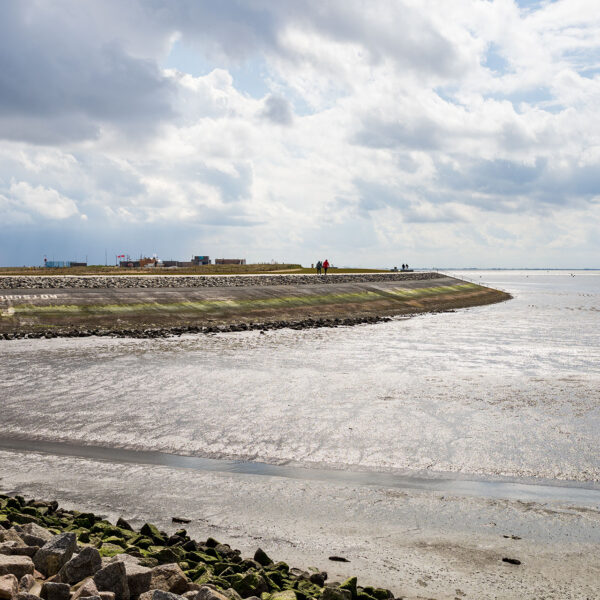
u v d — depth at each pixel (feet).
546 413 55.42
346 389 66.39
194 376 73.56
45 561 21.45
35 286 160.25
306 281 236.63
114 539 26.07
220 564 24.29
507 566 26.45
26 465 40.32
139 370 77.61
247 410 55.77
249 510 32.86
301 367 81.92
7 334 114.21
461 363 88.17
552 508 33.55
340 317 173.88
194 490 35.86
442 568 26.20
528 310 219.82
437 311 215.10
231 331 132.87
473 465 40.81
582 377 76.23
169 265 516.73
